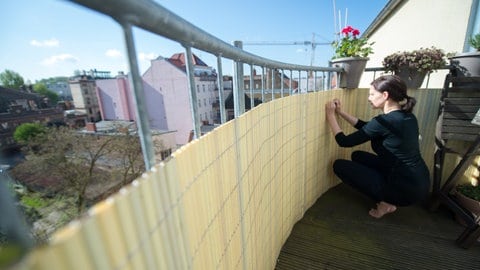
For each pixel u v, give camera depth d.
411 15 2.77
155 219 0.34
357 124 1.78
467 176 1.85
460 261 1.37
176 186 0.40
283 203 1.42
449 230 1.63
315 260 1.41
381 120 1.53
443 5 2.21
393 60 1.82
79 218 0.23
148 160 0.35
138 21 0.30
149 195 0.32
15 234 0.22
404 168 1.53
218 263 0.63
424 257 1.41
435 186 1.80
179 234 0.41
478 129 1.59
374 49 3.92
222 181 0.63
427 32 2.46
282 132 1.24
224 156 0.64
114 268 0.26
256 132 0.90
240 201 0.79
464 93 1.61
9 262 0.18
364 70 1.94
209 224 0.56
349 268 1.35
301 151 1.59
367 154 1.94
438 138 1.77
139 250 0.30
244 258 0.87
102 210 0.25
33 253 0.19
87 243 0.23
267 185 1.11
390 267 1.35
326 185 2.14
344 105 1.96
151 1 0.31
